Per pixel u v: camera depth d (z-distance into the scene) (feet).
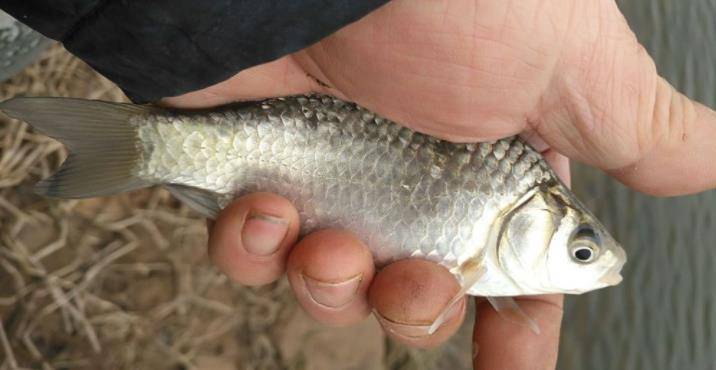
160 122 0.98
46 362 1.44
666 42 2.36
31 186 1.48
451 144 0.98
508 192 0.98
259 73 0.96
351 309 0.99
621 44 0.92
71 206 1.49
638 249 2.10
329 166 0.98
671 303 2.07
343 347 1.61
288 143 0.98
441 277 0.96
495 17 0.87
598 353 1.99
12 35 1.08
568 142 0.98
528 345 1.05
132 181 0.98
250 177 0.98
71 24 0.84
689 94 2.34
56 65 1.49
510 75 0.91
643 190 1.02
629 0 2.38
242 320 1.57
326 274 0.96
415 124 0.96
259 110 0.98
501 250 0.99
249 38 0.83
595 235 1.00
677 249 2.12
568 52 0.90
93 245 1.50
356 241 0.97
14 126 1.46
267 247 0.97
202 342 1.54
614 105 0.94
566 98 0.93
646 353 2.03
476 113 0.94
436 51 0.89
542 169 0.99
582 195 2.09
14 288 1.45
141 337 1.50
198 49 0.84
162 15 0.82
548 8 0.88
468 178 0.98
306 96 0.98
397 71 0.91
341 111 0.98
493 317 1.06
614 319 2.04
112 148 0.97
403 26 0.88
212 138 0.98
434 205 0.98
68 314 1.47
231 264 0.99
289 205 0.97
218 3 0.81
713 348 2.06
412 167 0.97
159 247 1.54
